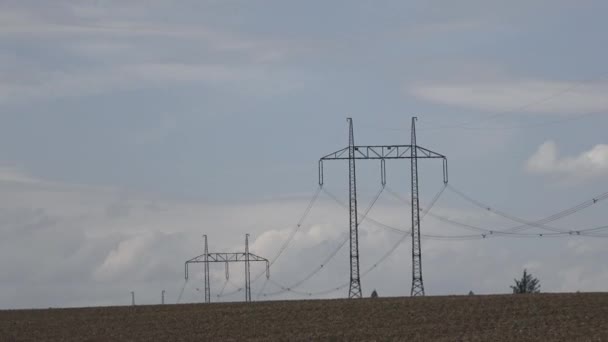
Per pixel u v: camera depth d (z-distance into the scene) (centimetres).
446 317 17238
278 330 16812
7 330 18112
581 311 17212
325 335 16038
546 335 15200
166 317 18950
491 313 17400
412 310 18012
